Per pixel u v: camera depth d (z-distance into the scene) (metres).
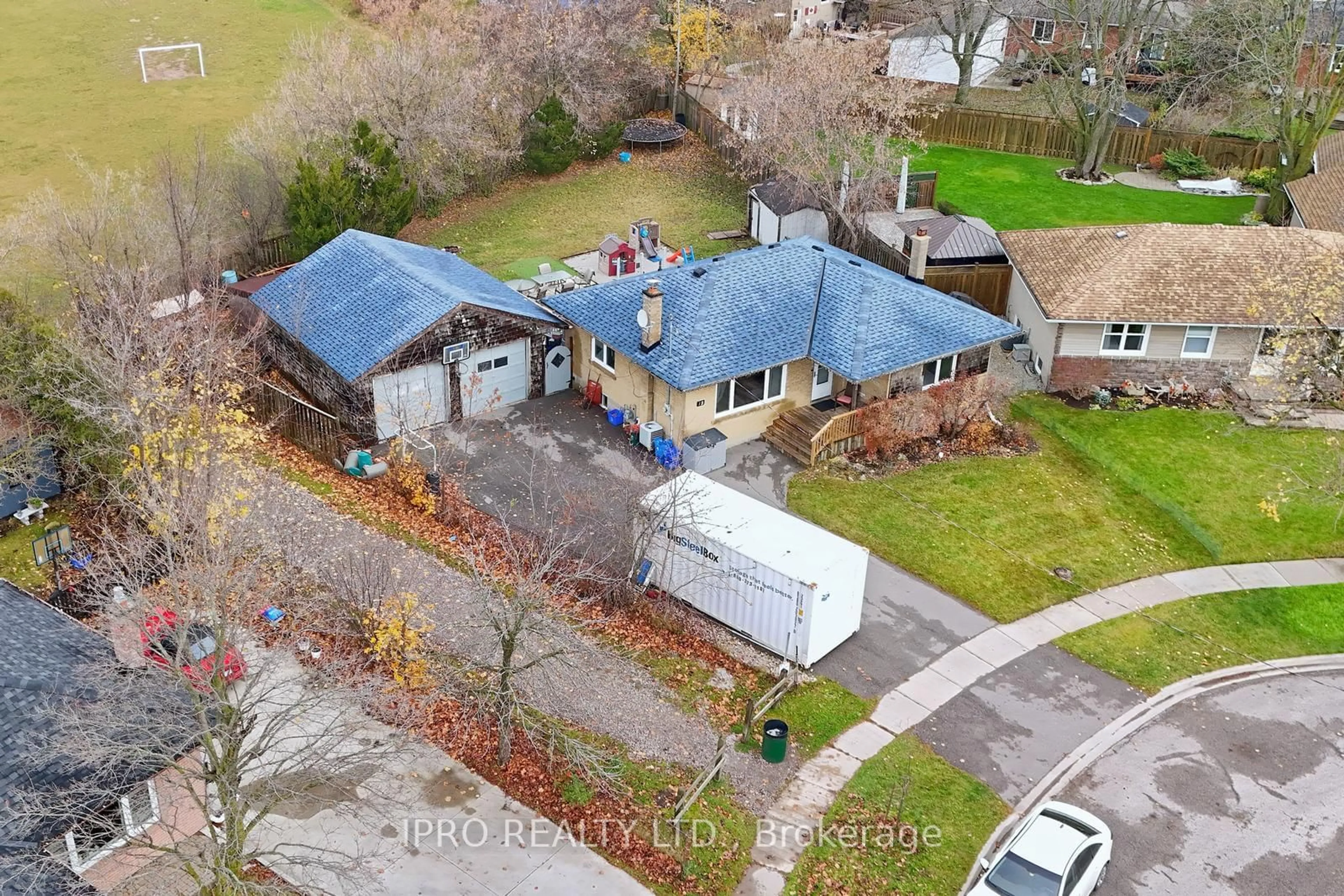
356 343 32.94
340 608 25.03
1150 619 27.36
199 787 19.56
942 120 58.97
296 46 53.88
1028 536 30.12
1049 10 56.69
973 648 26.14
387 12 67.50
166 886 18.69
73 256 36.81
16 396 27.81
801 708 24.00
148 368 27.48
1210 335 36.28
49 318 34.91
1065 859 19.56
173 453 21.30
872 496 31.42
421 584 26.53
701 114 58.81
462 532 29.03
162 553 23.36
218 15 75.94
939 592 27.92
